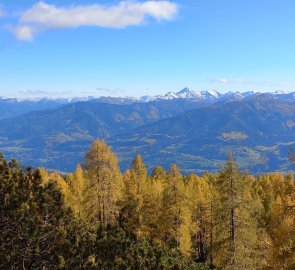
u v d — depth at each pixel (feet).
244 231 103.24
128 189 180.55
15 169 41.27
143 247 50.08
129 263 43.21
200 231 177.27
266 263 112.37
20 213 36.40
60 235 38.17
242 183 105.19
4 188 38.14
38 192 39.42
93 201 135.13
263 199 218.59
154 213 169.48
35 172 41.42
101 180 135.74
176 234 142.00
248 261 102.94
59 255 37.24
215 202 153.28
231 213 104.06
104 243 42.93
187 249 143.84
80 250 39.17
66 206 41.60
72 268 37.81
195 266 73.41
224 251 105.81
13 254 35.76
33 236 35.81
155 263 47.21
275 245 116.26
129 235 51.34
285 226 108.78
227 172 104.42
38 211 38.06
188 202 153.17
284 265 72.33
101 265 40.60
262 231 157.17
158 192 177.58
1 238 36.19
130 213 145.38
